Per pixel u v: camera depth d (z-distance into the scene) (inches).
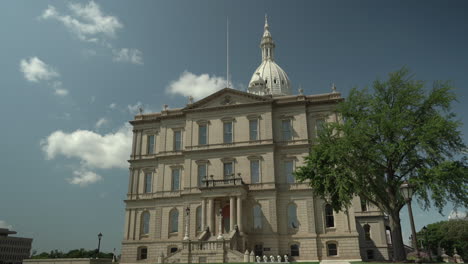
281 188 2105.1
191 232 2111.2
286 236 2005.4
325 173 1542.8
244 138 2215.8
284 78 4355.3
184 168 2255.2
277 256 1872.5
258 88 3846.0
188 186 2207.2
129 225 2325.3
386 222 2952.8
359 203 2608.3
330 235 1971.0
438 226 3971.5
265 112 2229.3
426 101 1421.0
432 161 1326.3
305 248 1961.1
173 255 1716.3
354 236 1935.3
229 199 2054.6
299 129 2196.1
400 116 1391.5
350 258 1907.0
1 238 4328.3
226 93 2329.0
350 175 1455.5
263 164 2130.9
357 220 2576.3
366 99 1542.8
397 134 1395.2
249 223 2037.4
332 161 1498.5
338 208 1573.6
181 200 2253.9
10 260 4382.4
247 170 2144.4
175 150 2370.8
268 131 2186.3
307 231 1989.4
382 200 1473.9
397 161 1412.4
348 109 1574.8
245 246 1905.8
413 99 1417.3
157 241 2209.6
